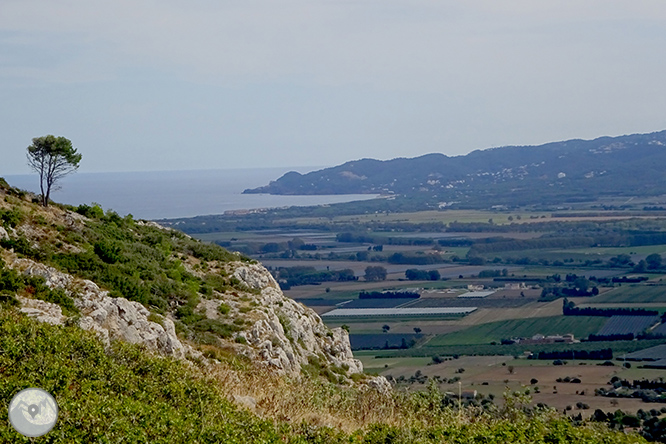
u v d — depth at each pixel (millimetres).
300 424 19531
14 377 16875
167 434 15727
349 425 21938
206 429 16547
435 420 23906
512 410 25938
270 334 37844
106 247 37031
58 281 29641
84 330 24109
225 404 19719
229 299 41344
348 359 47719
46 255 33125
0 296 25688
